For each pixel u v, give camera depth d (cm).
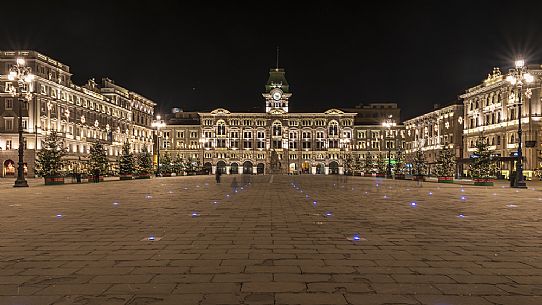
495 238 1284
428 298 728
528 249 1123
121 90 12400
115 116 11600
